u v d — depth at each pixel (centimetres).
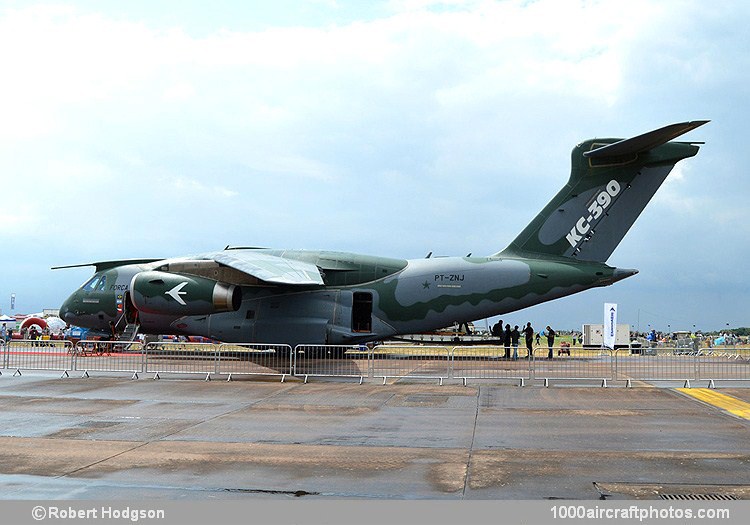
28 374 2159
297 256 2833
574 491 833
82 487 851
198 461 986
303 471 930
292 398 1644
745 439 1141
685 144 2636
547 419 1346
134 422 1304
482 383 1969
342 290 2766
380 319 2766
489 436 1173
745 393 1755
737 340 5922
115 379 2027
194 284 2481
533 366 1992
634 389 1839
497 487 852
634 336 5781
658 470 931
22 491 834
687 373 2200
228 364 2484
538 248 2758
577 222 2722
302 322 2702
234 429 1236
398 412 1434
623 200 2686
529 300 2716
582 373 2142
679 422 1309
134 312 2989
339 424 1289
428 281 2756
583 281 2686
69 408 1478
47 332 5091
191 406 1511
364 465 965
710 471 925
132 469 938
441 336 3550
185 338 4506
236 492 832
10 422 1303
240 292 2514
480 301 2728
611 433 1197
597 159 2694
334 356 2752
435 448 1076
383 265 2800
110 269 3077
